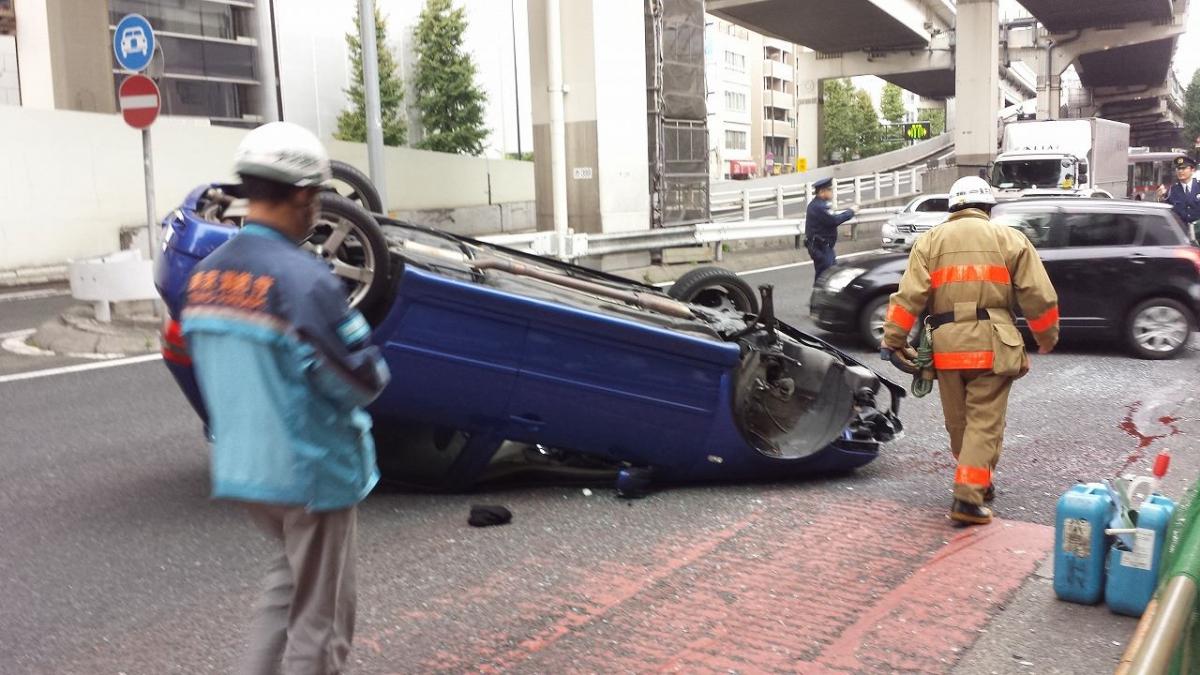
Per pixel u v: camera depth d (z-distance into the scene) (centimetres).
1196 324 1038
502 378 524
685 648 380
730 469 587
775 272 1952
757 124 11194
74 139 1842
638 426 557
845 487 598
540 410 539
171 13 4291
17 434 711
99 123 1880
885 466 648
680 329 568
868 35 5594
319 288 260
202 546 493
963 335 508
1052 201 1096
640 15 1919
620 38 1881
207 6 4441
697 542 498
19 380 903
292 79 4822
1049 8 5628
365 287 487
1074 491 421
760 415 617
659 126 1994
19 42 2742
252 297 257
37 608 421
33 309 1409
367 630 398
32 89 2759
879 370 983
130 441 692
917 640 383
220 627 403
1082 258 1049
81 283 1110
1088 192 2453
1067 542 414
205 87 4469
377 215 620
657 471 585
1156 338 1041
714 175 9600
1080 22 6191
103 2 2734
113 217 1912
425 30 5209
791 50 12400
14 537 504
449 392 521
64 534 509
